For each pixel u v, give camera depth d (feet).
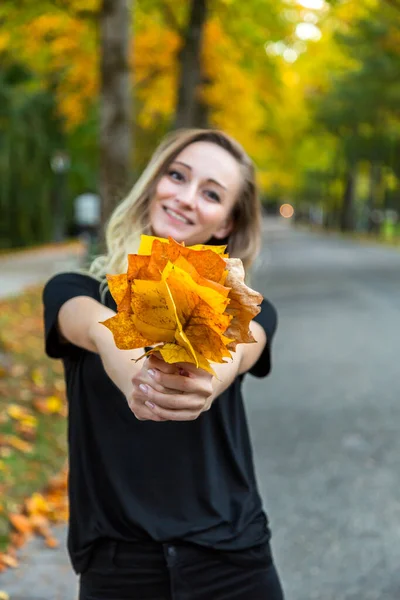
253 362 6.44
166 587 6.12
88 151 121.19
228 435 6.41
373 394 24.88
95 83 50.37
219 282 3.98
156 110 60.54
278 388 26.21
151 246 4.10
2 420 17.99
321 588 12.17
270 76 56.90
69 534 6.42
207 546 6.06
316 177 209.36
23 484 15.10
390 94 98.78
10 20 40.68
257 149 84.53
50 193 108.17
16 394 20.61
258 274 76.69
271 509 15.42
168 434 6.21
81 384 6.33
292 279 71.00
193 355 3.94
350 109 118.42
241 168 6.98
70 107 54.65
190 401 4.58
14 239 102.12
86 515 6.23
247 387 26.58
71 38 44.50
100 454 6.21
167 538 6.03
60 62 48.44
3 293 46.93
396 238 164.66
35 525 13.65
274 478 17.16
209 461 6.26
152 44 50.93
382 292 58.49
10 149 92.12
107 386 6.24
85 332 5.90
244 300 4.01
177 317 3.93
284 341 36.04
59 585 11.75
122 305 4.04
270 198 357.82
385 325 40.70
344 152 137.80
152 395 4.58
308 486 16.58
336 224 226.99
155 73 53.78
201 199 6.78
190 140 6.87
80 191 136.36
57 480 15.93
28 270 67.10
